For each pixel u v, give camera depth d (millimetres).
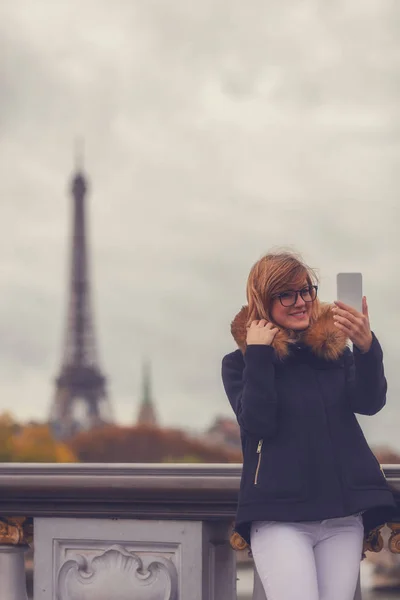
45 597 3807
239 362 3402
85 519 3785
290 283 3275
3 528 3936
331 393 3258
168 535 3666
